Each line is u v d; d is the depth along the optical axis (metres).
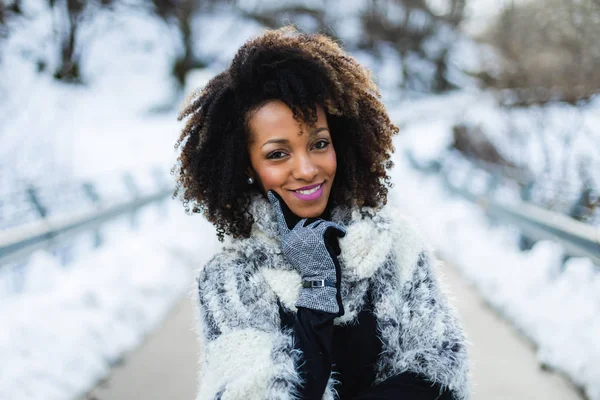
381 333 1.25
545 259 5.05
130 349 3.93
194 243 7.47
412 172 16.66
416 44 45.72
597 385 3.08
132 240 7.07
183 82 30.56
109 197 7.22
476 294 5.07
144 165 18.06
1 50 17.69
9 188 10.00
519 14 14.29
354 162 1.38
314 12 40.12
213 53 33.00
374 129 1.41
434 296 1.28
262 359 1.16
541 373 3.43
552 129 11.41
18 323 3.98
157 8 31.05
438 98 41.00
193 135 1.43
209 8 33.81
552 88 12.20
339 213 1.38
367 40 45.47
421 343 1.22
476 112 21.25
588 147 10.55
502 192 7.70
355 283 1.27
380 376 1.25
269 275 1.28
